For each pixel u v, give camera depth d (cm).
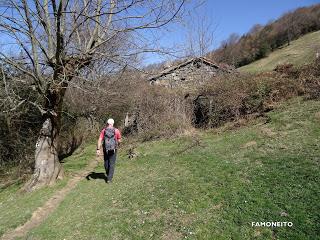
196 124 1889
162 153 1516
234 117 1691
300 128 1276
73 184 1291
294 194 791
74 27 1223
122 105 2442
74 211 988
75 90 1952
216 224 743
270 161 1027
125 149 1775
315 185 809
